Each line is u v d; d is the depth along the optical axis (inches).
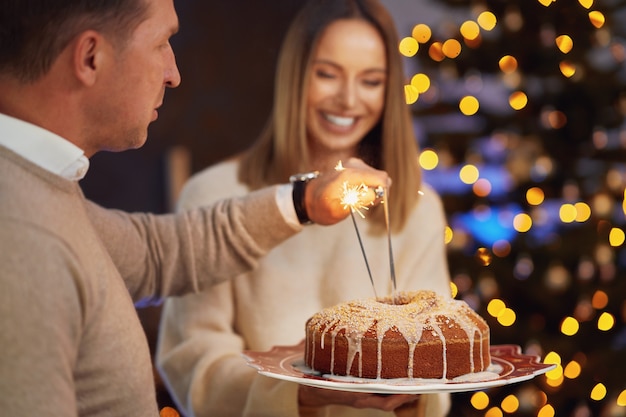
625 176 133.0
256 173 73.2
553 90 130.7
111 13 40.0
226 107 213.2
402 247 72.2
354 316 53.4
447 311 53.8
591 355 128.6
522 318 129.9
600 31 128.5
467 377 51.4
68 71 39.8
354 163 61.7
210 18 211.3
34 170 38.3
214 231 60.1
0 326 33.4
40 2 38.5
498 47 130.5
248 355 58.0
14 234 35.2
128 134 42.8
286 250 70.9
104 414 39.6
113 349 39.7
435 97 134.3
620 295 129.1
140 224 59.6
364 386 47.0
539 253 129.1
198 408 64.7
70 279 36.4
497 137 133.0
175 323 70.9
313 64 70.0
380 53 70.1
